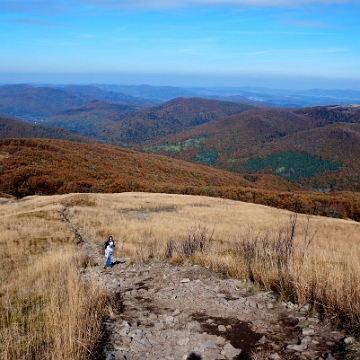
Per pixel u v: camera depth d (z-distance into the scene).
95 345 4.74
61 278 8.63
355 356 3.87
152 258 12.17
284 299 6.27
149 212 34.53
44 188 57.66
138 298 7.21
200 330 5.18
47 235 19.36
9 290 8.57
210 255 10.65
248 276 8.22
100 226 24.27
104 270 10.92
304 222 33.88
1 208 34.28
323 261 7.76
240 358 4.21
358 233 29.50
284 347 4.38
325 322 5.02
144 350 4.58
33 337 5.00
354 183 187.50
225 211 38.00
